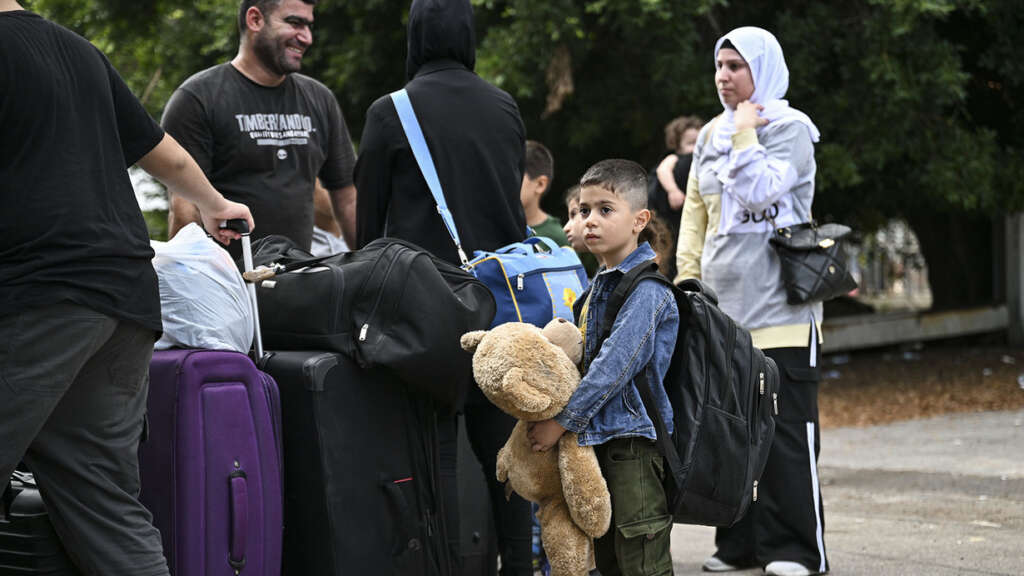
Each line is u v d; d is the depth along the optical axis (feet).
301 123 14.39
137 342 8.89
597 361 9.81
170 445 9.86
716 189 14.99
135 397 9.09
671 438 10.24
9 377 8.14
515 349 9.71
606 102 36.78
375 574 10.69
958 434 27.22
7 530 9.26
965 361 43.78
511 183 12.76
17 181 8.24
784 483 14.16
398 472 10.95
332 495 10.43
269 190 13.96
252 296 10.90
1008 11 38.45
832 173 34.50
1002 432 27.14
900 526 17.25
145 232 9.04
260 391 10.36
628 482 9.94
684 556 16.38
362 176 12.64
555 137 38.81
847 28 35.70
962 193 36.63
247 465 10.17
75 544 8.79
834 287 14.08
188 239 10.89
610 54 36.60
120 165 8.97
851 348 45.83
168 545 9.84
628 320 9.92
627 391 9.98
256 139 13.87
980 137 37.81
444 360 10.77
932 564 14.57
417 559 11.02
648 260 10.34
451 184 12.32
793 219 14.61
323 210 19.79
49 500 8.76
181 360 9.91
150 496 9.94
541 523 10.29
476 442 12.26
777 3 37.78
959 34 40.81
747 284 14.53
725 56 14.75
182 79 42.16
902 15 33.06
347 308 10.77
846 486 21.34
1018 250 49.29
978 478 20.94
